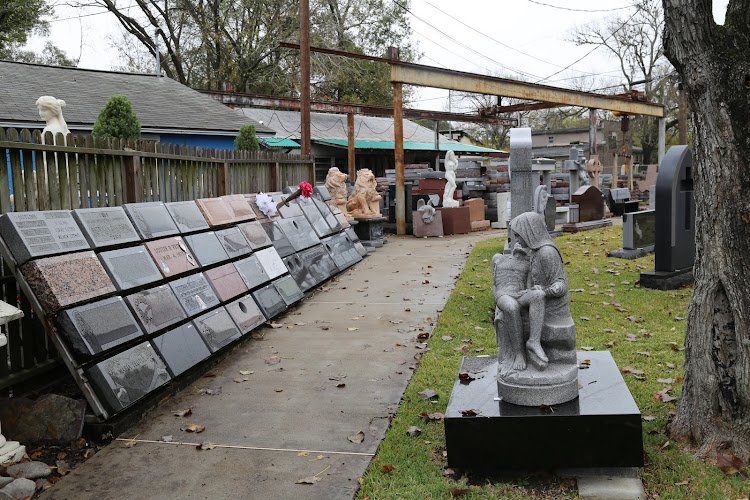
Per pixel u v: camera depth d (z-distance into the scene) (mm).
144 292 5934
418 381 5801
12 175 5523
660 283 9438
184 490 4027
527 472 4027
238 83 33625
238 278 7914
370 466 4215
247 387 5961
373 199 15797
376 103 37969
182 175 9195
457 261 13008
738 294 3926
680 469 3904
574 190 20891
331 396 5625
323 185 14773
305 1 16547
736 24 3936
